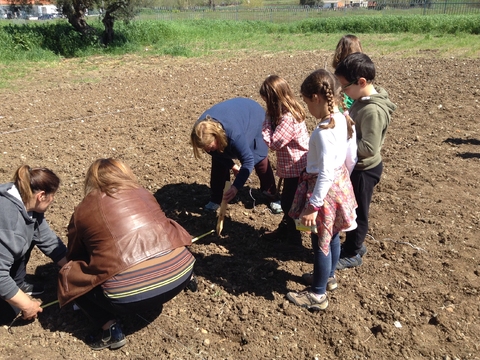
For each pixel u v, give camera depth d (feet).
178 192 17.28
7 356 10.05
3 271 9.73
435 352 9.90
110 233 9.50
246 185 17.72
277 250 13.50
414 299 11.37
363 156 10.74
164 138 22.85
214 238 14.20
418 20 77.25
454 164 19.03
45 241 11.21
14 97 31.89
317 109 9.52
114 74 41.83
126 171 10.38
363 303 11.29
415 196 16.37
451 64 40.73
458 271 12.30
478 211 15.20
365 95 10.48
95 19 84.17
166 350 10.18
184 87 34.12
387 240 13.83
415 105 27.81
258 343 10.27
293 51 56.54
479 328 10.46
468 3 100.12
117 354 10.18
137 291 9.34
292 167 12.60
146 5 63.82
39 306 10.87
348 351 10.00
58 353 10.16
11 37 53.67
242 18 113.19
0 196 9.72
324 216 9.82
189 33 74.90
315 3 197.16
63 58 54.19
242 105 14.07
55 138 23.02
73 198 16.79
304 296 11.14
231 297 11.61
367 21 79.97
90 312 10.14
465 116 25.36
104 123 25.43
